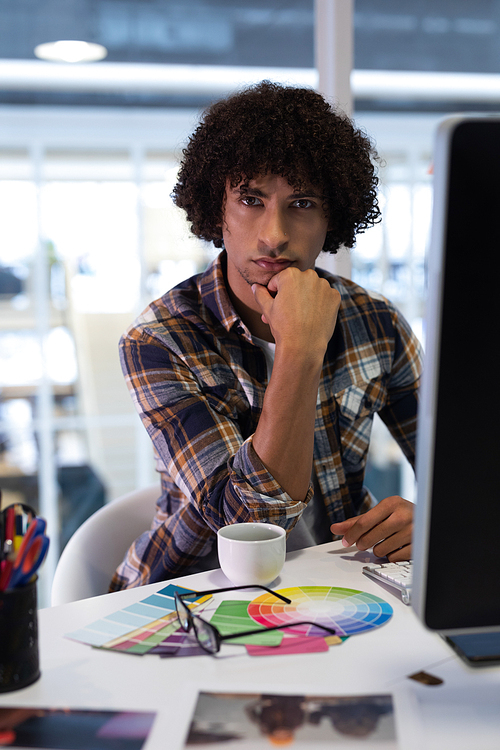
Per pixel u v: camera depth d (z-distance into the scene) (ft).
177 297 3.81
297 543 3.63
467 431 1.52
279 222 3.26
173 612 2.34
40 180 8.99
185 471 3.12
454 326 1.48
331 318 3.00
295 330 2.89
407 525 2.89
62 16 7.95
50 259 9.18
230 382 3.64
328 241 4.10
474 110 9.37
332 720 1.65
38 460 9.45
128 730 1.62
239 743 1.57
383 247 9.63
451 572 1.56
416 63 8.79
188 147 3.96
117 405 9.64
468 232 1.45
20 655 1.82
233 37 8.29
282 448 2.76
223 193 3.59
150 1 8.09
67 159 9.02
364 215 4.01
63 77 8.55
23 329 9.22
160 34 8.23
